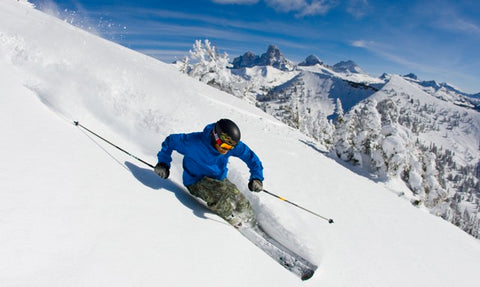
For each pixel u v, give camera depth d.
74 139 2.74
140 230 1.91
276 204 3.55
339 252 3.20
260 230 3.18
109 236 1.71
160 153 3.00
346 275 2.81
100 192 2.09
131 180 2.57
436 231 5.56
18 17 5.96
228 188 2.98
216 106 10.17
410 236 4.64
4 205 1.54
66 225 1.62
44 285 1.22
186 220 2.39
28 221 1.51
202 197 3.02
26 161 2.01
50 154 2.25
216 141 2.93
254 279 2.09
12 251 1.30
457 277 3.75
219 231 2.53
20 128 2.44
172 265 1.76
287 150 7.91
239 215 2.99
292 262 2.65
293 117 33.06
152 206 2.30
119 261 1.56
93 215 1.81
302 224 3.38
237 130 2.90
